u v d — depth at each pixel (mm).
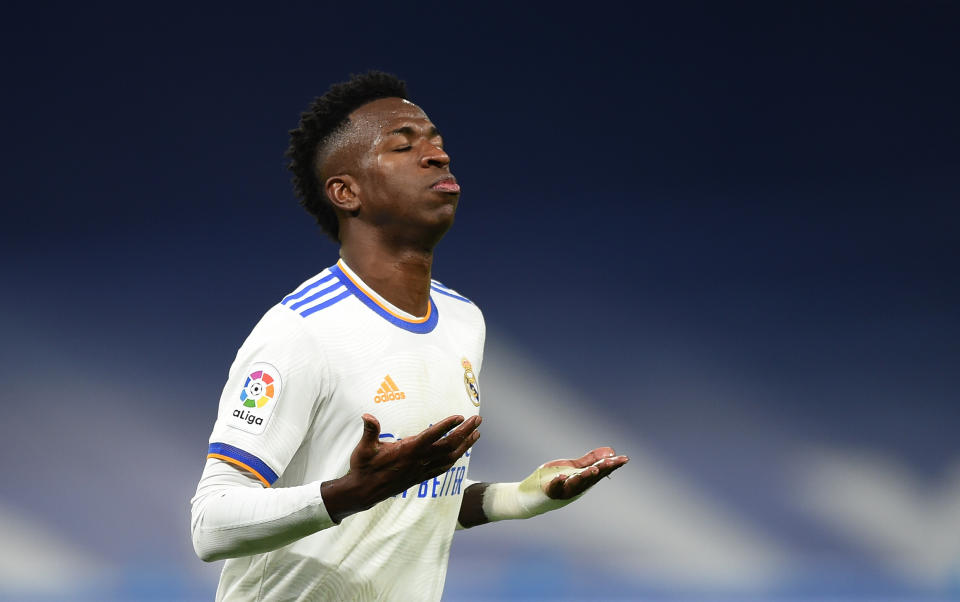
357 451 6430
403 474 6484
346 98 8680
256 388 7344
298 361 7449
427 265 8352
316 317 7695
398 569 8000
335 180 8438
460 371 8438
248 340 7676
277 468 7324
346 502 6590
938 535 33000
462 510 9883
